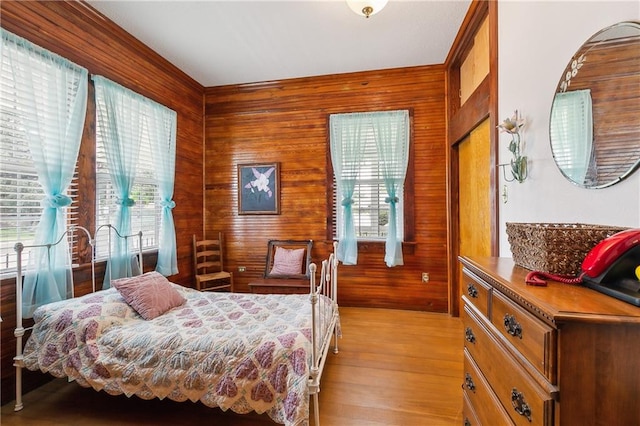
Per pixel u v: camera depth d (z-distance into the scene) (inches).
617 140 39.8
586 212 46.5
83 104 92.1
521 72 66.7
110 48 105.0
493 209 79.9
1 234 76.1
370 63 135.5
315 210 150.7
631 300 27.8
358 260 146.1
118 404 75.2
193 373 63.1
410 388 80.4
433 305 139.9
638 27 36.4
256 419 69.9
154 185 126.0
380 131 141.5
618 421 25.5
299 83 151.3
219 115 160.9
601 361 25.6
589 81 44.8
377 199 143.8
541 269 39.4
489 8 82.7
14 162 77.7
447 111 135.3
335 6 96.3
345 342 108.2
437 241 139.1
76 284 92.8
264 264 156.7
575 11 48.8
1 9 74.0
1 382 74.9
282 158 154.1
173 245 130.5
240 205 157.9
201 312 84.7
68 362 68.9
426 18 102.7
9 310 76.7
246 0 92.9
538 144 59.8
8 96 75.8
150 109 121.3
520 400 32.1
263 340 65.1
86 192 96.0
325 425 66.9
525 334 31.5
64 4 89.4
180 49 122.3
